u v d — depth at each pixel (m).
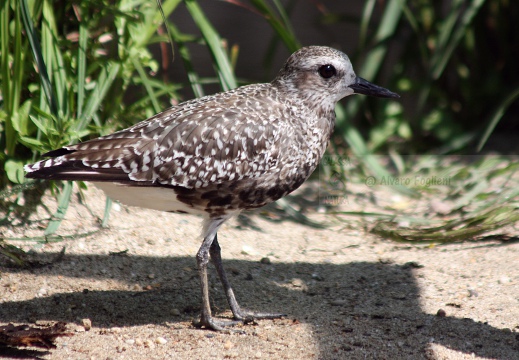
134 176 8.43
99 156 8.38
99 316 8.80
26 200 10.75
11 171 10.47
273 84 9.42
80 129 10.72
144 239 10.83
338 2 20.11
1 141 11.05
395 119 15.68
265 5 12.45
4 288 9.25
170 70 16.45
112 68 11.28
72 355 7.81
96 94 11.02
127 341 8.21
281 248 11.25
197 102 9.08
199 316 9.00
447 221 12.10
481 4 14.95
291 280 10.16
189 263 10.40
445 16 16.22
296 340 8.33
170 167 8.51
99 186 8.83
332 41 18.06
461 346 8.20
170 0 12.24
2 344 7.88
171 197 8.75
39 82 11.09
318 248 11.35
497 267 10.39
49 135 10.39
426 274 10.34
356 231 12.12
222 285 9.65
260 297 9.62
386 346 8.17
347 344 8.21
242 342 8.29
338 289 9.90
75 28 12.35
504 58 16.12
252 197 8.92
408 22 16.28
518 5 16.05
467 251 11.09
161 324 8.73
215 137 8.62
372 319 8.91
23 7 10.48
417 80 16.25
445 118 15.83
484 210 12.35
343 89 9.45
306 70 9.24
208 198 8.75
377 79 15.88
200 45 17.62
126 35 11.88
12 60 11.18
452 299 9.49
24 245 10.13
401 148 15.43
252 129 8.74
